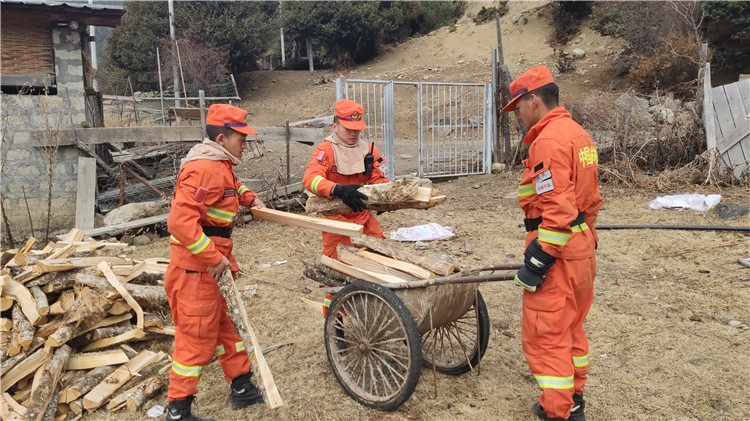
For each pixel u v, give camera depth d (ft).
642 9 58.95
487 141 38.81
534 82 9.66
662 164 33.06
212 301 10.13
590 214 9.82
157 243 25.73
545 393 9.58
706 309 15.28
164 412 11.31
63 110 30.07
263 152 46.39
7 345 12.04
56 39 30.19
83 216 27.14
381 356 11.37
